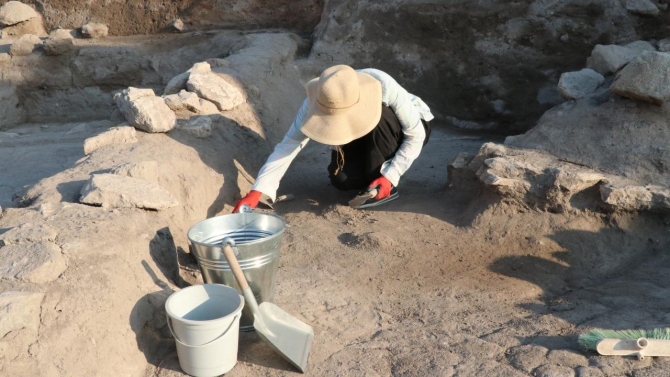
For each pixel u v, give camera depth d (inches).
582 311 124.5
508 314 125.1
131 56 311.4
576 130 169.8
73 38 332.5
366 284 138.1
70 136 270.5
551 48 238.2
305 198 181.5
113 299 108.8
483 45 247.0
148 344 112.7
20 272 106.2
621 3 228.5
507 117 244.2
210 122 179.6
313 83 150.9
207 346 104.1
